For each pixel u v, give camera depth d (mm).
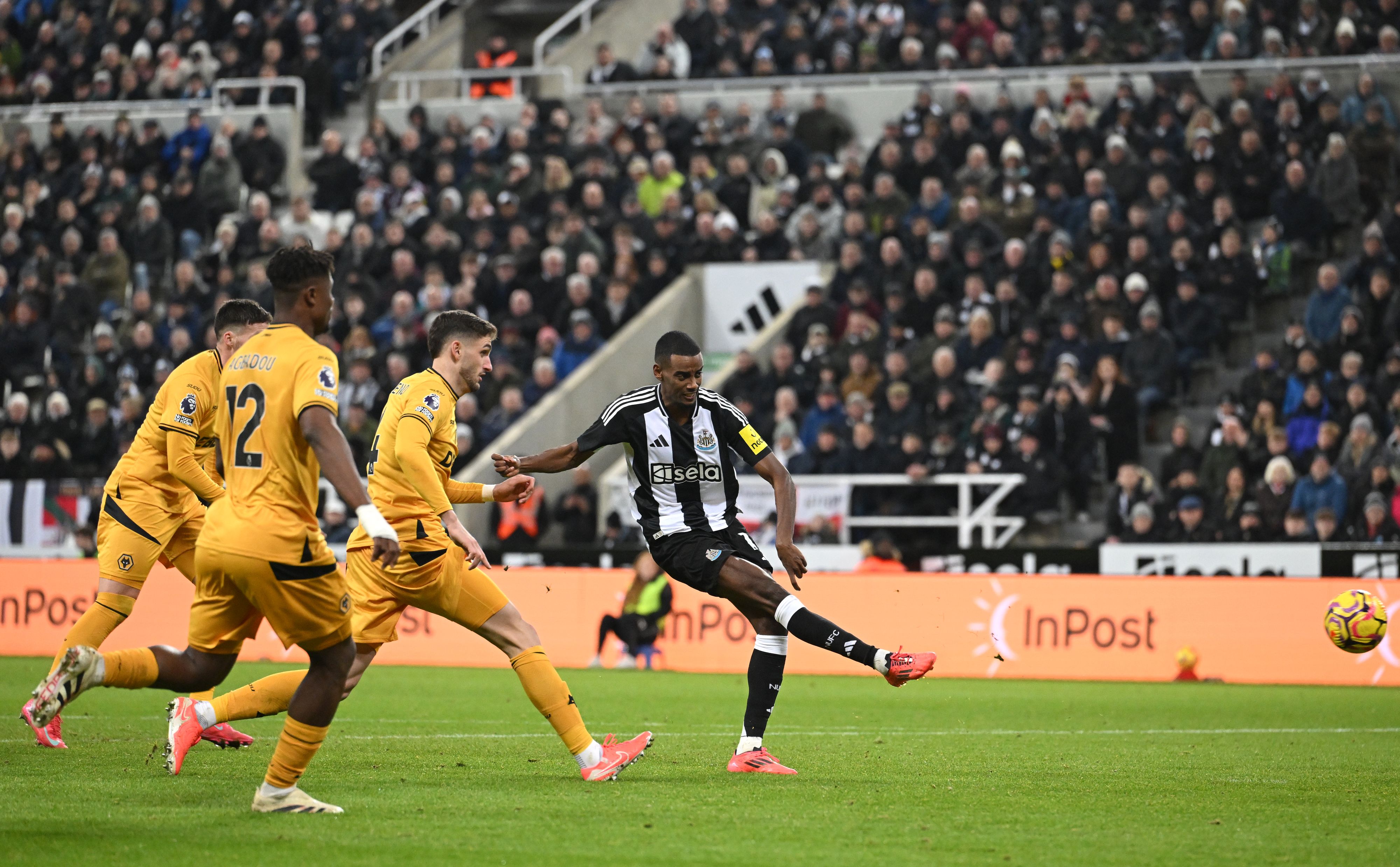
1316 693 30156
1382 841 11953
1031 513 38875
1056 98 52250
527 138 54375
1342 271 43594
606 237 50031
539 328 47531
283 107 59656
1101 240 44406
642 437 15844
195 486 18000
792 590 35719
